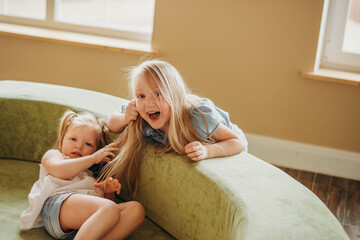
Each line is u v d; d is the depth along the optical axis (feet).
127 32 10.62
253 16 9.20
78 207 5.08
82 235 4.79
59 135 6.00
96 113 6.39
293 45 9.17
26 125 6.69
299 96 9.43
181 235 5.25
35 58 10.27
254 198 4.48
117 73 10.07
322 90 9.28
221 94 9.78
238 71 9.57
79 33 10.71
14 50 10.27
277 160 9.83
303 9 8.95
